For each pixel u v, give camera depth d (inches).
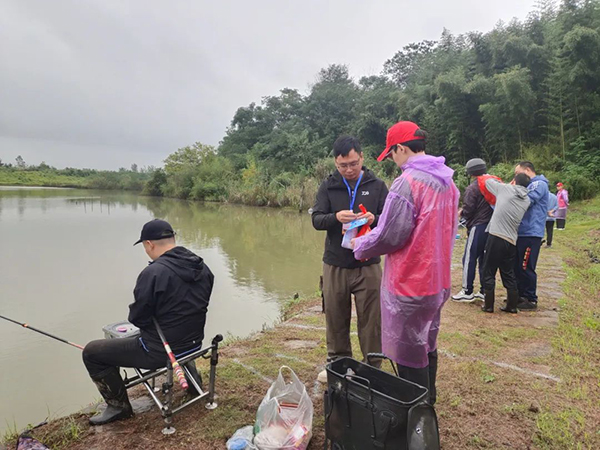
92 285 344.2
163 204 1416.1
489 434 107.2
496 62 923.4
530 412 116.7
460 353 156.6
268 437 94.3
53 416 156.6
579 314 202.5
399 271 96.1
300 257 470.6
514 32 892.6
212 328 244.2
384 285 101.5
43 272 387.9
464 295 226.7
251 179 1419.8
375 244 95.7
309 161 1473.9
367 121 1390.3
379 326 123.9
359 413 86.0
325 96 1766.7
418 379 99.6
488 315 202.5
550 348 161.3
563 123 777.6
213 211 1119.6
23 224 779.4
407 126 99.3
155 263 112.0
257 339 182.5
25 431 111.1
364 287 123.0
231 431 109.3
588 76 730.8
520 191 193.0
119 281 357.1
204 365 157.9
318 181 1091.9
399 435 80.7
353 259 122.9
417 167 94.9
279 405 100.2
